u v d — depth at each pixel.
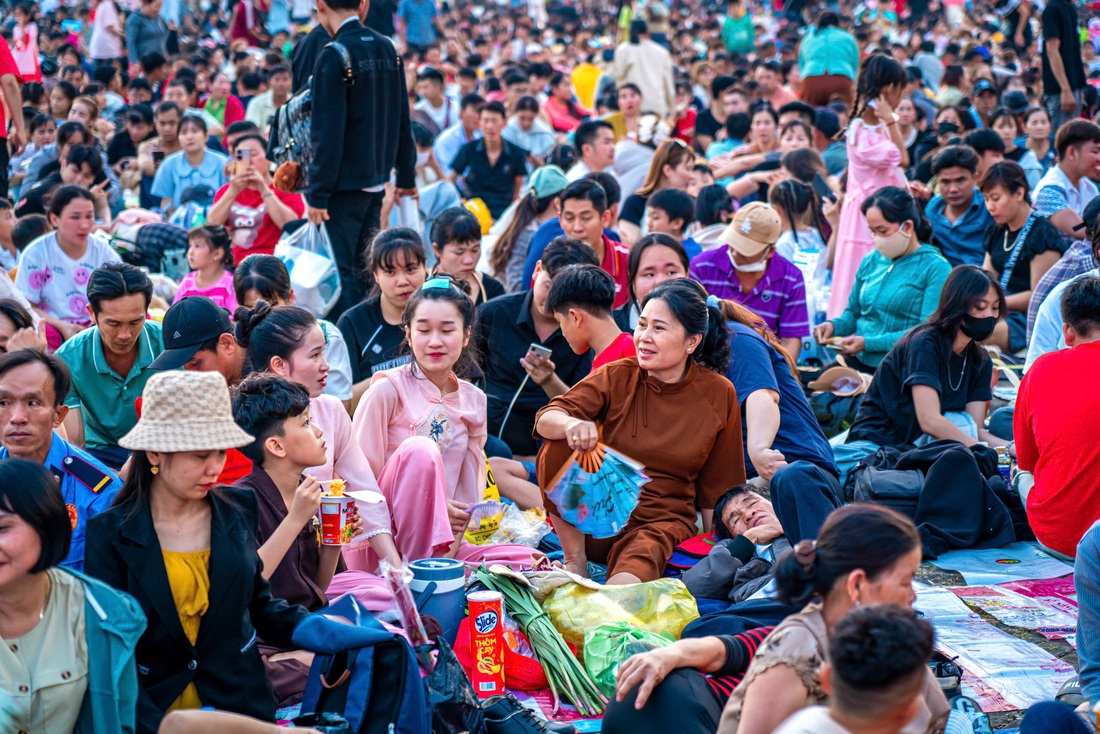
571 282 5.37
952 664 3.87
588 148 10.45
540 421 4.94
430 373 5.02
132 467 3.52
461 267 6.93
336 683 3.59
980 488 5.57
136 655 3.48
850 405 7.01
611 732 3.52
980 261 8.98
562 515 4.94
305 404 4.07
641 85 15.60
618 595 4.39
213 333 5.11
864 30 27.08
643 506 5.04
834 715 2.53
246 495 3.70
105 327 5.27
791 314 7.07
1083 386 4.96
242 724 3.17
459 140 13.89
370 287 7.41
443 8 38.06
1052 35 12.93
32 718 3.27
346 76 7.38
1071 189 8.38
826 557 2.90
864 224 8.37
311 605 4.05
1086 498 4.96
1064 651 4.41
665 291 4.96
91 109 13.18
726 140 13.48
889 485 5.64
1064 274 6.74
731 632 3.84
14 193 11.65
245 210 8.61
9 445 3.99
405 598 3.67
